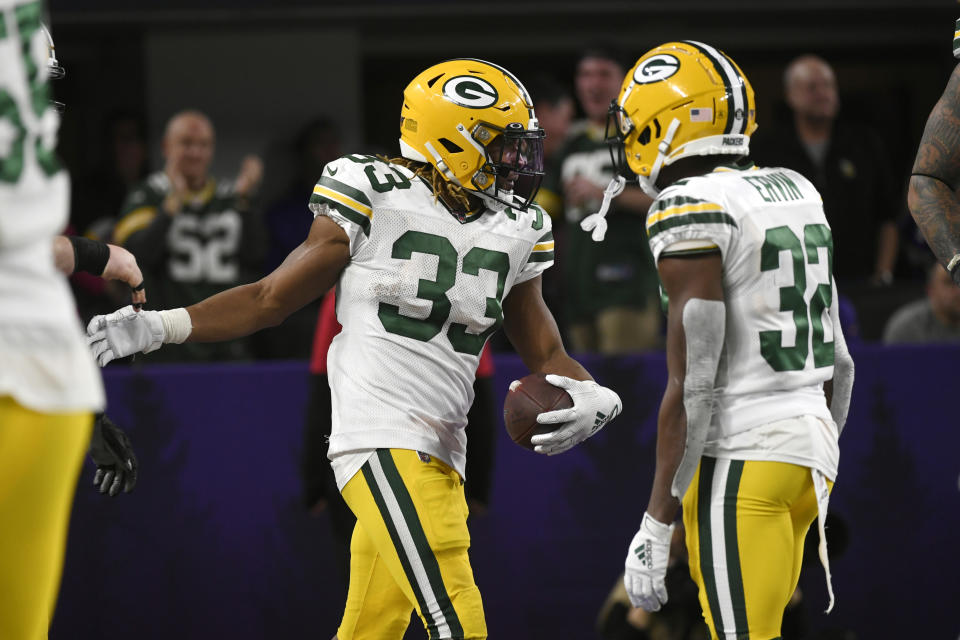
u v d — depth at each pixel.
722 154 10.20
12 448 6.32
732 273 9.62
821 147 21.00
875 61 30.61
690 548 10.01
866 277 21.28
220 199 18.67
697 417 9.46
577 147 19.17
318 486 13.77
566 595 15.82
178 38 26.47
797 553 10.05
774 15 28.61
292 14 25.95
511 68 29.11
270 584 15.62
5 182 6.05
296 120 26.98
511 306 10.97
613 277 18.33
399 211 10.05
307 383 15.65
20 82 6.16
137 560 15.48
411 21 27.36
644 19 28.58
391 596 10.69
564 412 10.21
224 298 10.02
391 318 10.03
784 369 9.63
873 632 16.09
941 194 10.06
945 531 16.14
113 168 24.06
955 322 17.88
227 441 15.59
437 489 9.93
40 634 7.52
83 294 20.06
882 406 16.09
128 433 15.44
